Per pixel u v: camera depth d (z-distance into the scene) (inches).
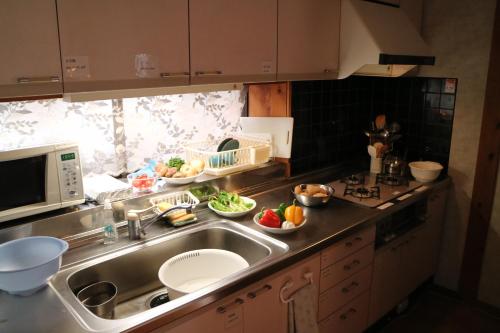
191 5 66.6
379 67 108.4
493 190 108.1
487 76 103.8
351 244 82.4
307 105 105.3
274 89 100.5
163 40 64.3
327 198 89.1
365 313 93.0
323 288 78.8
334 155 120.0
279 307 70.1
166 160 92.5
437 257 120.6
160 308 53.6
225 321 60.9
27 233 64.9
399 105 122.3
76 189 68.8
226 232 77.9
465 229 114.8
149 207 79.0
